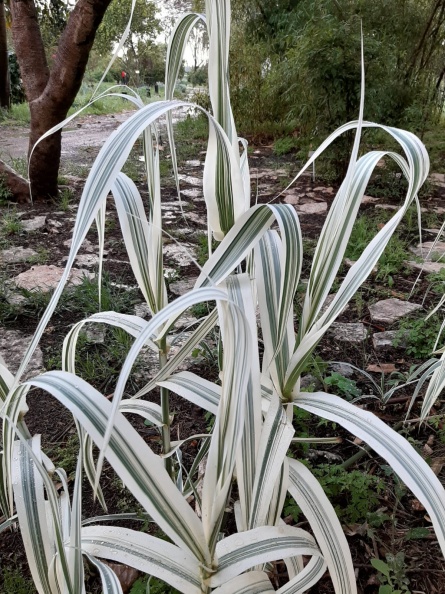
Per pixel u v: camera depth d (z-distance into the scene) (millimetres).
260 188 4645
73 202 4012
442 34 4957
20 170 4516
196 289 470
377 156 627
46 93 3578
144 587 1043
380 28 4734
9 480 708
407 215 3566
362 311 2418
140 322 823
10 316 2260
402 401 1726
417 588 1106
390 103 4449
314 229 3551
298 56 4520
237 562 590
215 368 1895
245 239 546
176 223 3568
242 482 653
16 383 467
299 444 1501
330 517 643
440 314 2334
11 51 11461
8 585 1083
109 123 9039
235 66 7047
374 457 1481
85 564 1101
